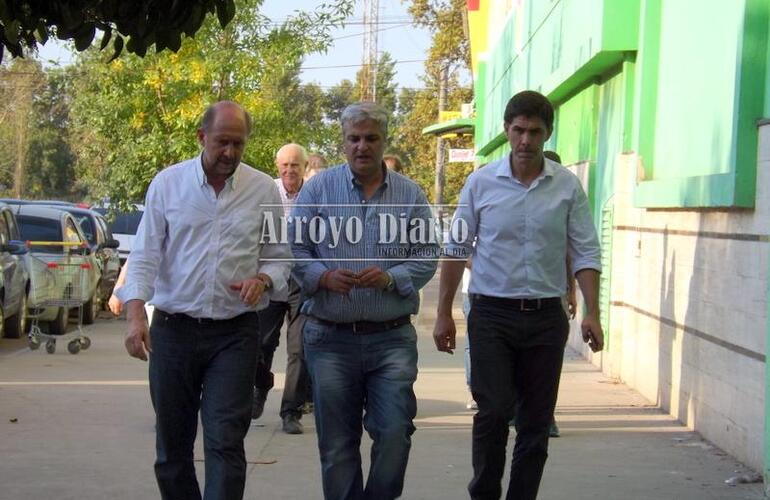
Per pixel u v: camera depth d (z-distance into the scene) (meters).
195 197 5.80
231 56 19.72
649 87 11.40
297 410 9.27
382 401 5.79
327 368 5.86
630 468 8.12
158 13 4.94
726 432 8.47
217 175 5.82
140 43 5.04
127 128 19.98
